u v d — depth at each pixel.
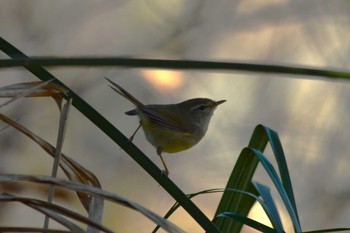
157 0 15.03
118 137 4.11
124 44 14.73
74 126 13.47
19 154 12.70
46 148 4.04
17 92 3.78
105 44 14.71
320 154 13.45
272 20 14.80
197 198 12.91
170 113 8.02
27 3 14.23
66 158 4.13
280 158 4.48
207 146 13.59
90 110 4.11
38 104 13.24
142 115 7.75
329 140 13.59
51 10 14.47
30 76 13.59
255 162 4.74
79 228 3.49
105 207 12.40
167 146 8.02
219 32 14.82
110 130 4.10
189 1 15.06
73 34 14.48
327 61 14.34
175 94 14.08
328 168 13.30
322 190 13.15
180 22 14.98
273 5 14.92
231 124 13.80
